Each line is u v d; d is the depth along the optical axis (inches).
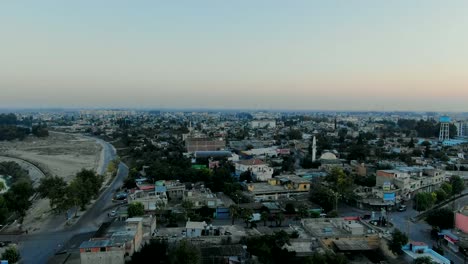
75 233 4387.3
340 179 5816.9
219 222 4734.3
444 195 5546.3
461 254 3735.2
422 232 4387.3
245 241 3592.5
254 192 5841.5
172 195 6038.4
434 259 3260.3
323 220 4173.2
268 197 5851.4
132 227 3575.3
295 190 6092.5
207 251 3341.5
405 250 3452.3
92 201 5920.3
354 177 6683.1
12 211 4793.3
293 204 5182.1
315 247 3454.7
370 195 5684.1
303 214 4788.4
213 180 6609.3
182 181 6889.8
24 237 4252.0
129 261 3097.9
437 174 6505.9
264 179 6914.4
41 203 5994.1
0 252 3649.1
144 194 5634.8
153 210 5009.8
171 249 3294.8
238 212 4665.4
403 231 4377.5
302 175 7165.4
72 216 5088.6
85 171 6264.8
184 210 4800.7
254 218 4621.1
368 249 3459.6
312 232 3754.9
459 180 6215.6
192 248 3152.1
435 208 5359.3
